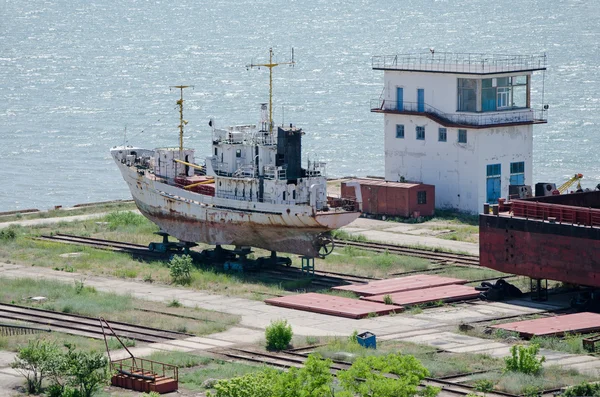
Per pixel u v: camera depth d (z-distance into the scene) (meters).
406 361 176.88
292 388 176.12
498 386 194.25
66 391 194.25
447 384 195.38
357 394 180.50
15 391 198.88
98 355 198.38
